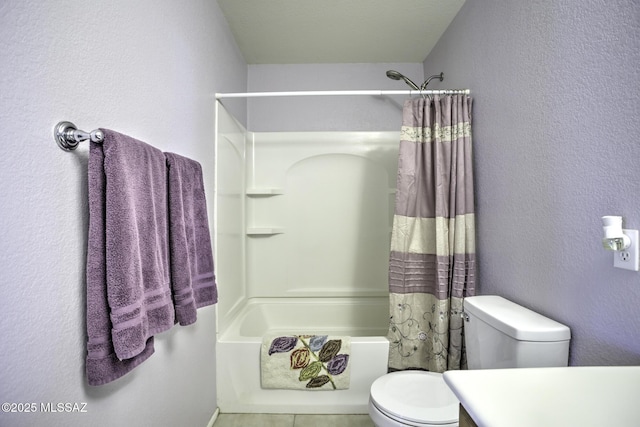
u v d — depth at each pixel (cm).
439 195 168
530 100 122
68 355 74
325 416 174
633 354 81
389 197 262
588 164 94
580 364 98
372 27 214
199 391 152
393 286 178
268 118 270
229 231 205
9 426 61
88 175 75
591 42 93
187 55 141
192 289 121
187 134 140
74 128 75
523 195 126
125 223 79
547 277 113
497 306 125
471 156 166
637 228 80
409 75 268
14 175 62
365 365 173
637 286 80
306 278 267
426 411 118
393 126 269
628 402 61
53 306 70
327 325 262
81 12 79
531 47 121
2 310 60
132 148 86
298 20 206
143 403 104
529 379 69
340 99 269
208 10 169
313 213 268
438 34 223
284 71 269
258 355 175
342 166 267
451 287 168
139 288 83
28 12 64
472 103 170
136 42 102
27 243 64
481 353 122
